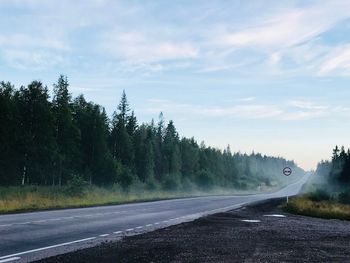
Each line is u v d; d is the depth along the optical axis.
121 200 40.69
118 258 9.91
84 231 15.28
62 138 68.69
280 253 11.37
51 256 9.98
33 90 64.81
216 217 23.84
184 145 125.62
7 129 60.66
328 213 28.27
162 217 22.95
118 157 88.25
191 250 11.47
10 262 9.14
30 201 29.02
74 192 37.62
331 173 113.31
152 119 124.12
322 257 10.84
